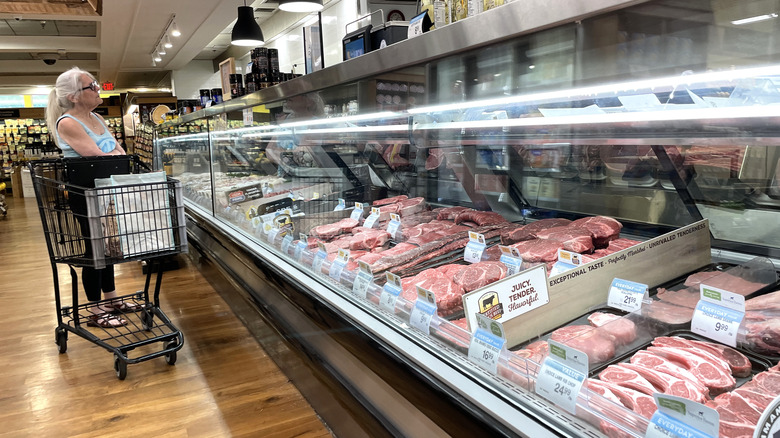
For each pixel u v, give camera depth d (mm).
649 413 1024
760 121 956
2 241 6660
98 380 2637
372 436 1686
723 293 1281
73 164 2822
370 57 1804
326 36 7781
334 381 1932
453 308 1604
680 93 1052
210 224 3906
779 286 1453
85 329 3049
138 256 2742
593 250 1801
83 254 2857
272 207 3123
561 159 2180
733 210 1720
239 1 7566
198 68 14656
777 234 1622
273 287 2570
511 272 1762
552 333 1379
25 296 4145
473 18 1321
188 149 5176
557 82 1267
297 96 2604
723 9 880
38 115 16672
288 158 3197
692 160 1736
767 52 854
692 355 1196
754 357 1198
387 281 1790
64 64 14188
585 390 1066
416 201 2730
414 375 1411
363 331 1699
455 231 2287
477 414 1186
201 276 4547
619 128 1285
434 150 2666
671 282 1618
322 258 2281
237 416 2260
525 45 1276
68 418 2287
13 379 2664
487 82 1472
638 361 1208
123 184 2664
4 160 16125
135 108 13461
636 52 1057
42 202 2807
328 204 3025
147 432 2162
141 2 7484
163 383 2584
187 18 8461
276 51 3623
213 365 2766
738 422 957
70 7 7953
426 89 1685
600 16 1046
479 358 1321
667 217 1886
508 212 2455
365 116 2076
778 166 1569
